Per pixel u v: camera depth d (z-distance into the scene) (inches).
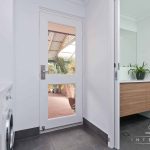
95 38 84.7
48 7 84.8
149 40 114.8
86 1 94.4
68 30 95.9
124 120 107.2
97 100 82.5
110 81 69.6
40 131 84.7
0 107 34.8
